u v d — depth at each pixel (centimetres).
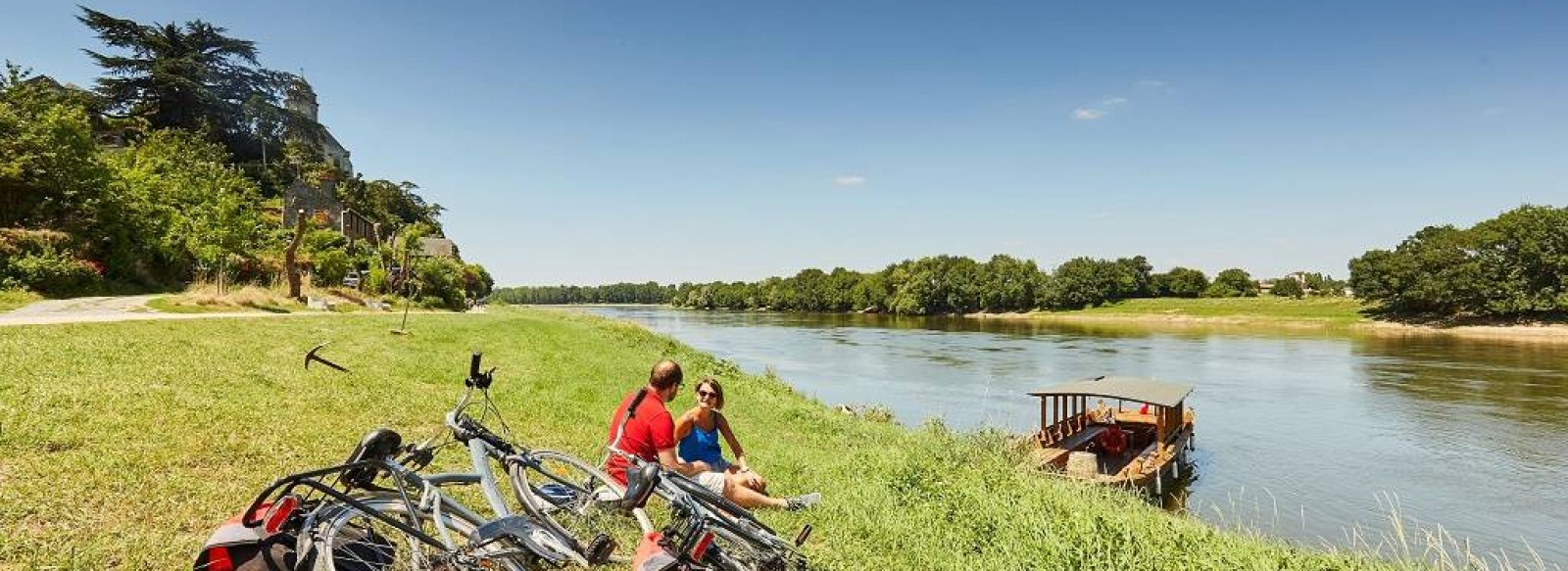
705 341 7500
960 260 15988
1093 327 10450
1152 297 16300
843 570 687
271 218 6488
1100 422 2941
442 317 3622
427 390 1458
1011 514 909
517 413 1332
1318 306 11844
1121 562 772
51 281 3194
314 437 933
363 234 8094
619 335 3925
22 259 3206
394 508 437
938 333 8994
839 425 1911
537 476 595
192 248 4191
